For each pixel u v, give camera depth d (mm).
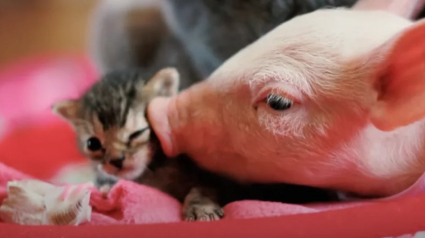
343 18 564
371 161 532
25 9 1060
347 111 514
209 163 592
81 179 684
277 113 530
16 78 1013
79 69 976
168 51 794
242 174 581
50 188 571
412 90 500
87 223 527
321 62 522
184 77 708
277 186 589
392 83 505
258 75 537
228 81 562
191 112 585
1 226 502
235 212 540
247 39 691
